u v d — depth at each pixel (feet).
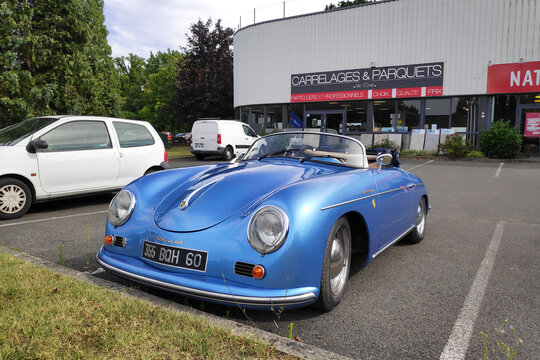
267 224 7.43
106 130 21.85
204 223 8.07
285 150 12.52
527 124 54.80
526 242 14.87
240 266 7.43
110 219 9.32
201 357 6.32
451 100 58.95
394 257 13.10
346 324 8.18
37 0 43.83
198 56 92.94
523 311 8.89
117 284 9.30
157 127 131.44
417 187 14.11
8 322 7.12
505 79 54.60
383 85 62.69
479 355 7.06
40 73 44.29
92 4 49.93
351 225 10.22
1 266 10.25
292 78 70.49
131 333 6.86
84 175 20.56
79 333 6.90
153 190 9.70
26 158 18.58
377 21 62.44
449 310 8.93
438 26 58.18
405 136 61.57
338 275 8.95
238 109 80.69
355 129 66.74
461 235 16.06
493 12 54.70
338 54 65.98
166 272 8.00
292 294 7.37
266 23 72.02
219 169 11.12
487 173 37.76
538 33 52.49
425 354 7.08
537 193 26.32
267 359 6.33
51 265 10.66
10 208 18.22
